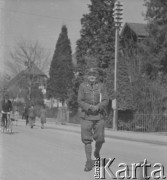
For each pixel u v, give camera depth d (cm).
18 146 1555
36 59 6225
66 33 6019
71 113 3778
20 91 6269
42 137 2067
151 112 2689
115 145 1816
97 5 3878
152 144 1909
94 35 3891
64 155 1295
